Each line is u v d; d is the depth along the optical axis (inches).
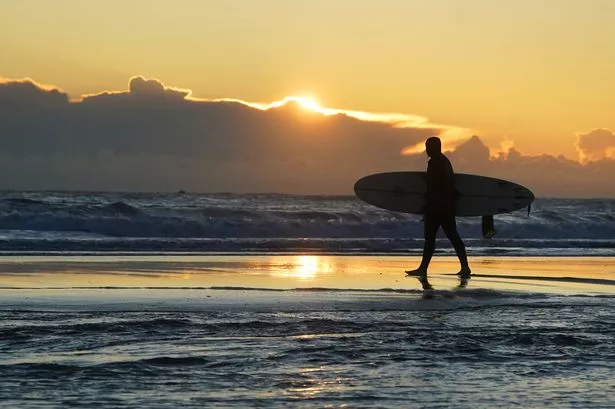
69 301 707.4
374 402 402.0
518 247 1894.7
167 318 619.2
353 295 778.8
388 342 547.8
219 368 467.8
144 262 1218.0
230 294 772.6
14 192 4212.6
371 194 1209.4
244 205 3521.2
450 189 1024.9
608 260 1467.8
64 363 469.1
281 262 1270.9
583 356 517.3
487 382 446.3
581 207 3540.8
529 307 718.5
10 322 592.1
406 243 1887.3
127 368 461.7
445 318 650.8
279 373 458.0
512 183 1177.4
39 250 1478.8
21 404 386.6
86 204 2246.6
